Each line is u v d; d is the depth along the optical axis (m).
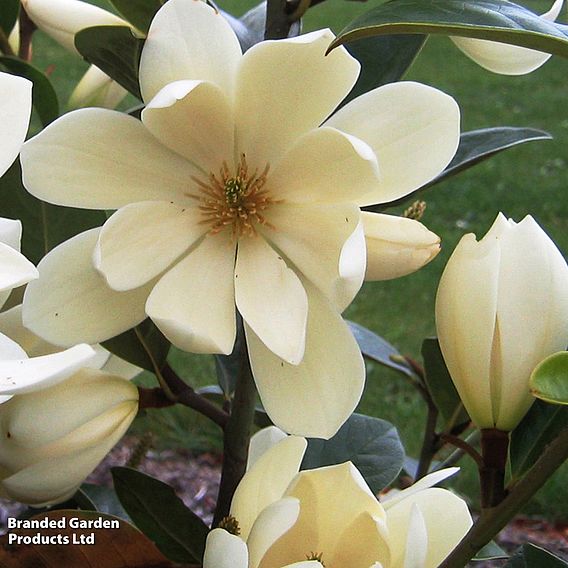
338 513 0.54
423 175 0.54
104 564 0.55
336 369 0.54
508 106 3.42
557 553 1.13
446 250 2.31
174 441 1.54
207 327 0.54
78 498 0.63
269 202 0.56
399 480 1.04
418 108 0.54
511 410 0.54
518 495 0.53
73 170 0.54
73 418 0.53
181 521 0.59
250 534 0.52
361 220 0.53
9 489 0.53
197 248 0.56
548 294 0.53
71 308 0.53
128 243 0.54
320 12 4.70
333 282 0.52
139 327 0.57
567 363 0.52
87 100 0.66
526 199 2.61
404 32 0.52
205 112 0.55
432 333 1.95
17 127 0.53
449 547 0.54
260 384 0.54
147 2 0.60
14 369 0.49
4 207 0.58
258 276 0.55
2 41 0.66
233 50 0.54
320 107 0.54
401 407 1.69
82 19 0.61
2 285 0.51
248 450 0.58
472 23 0.52
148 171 0.55
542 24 0.52
